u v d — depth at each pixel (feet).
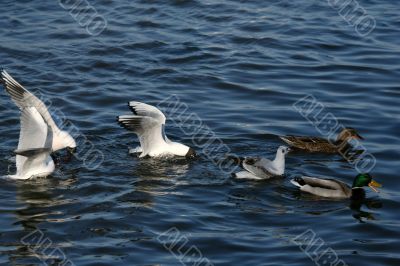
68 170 66.59
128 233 56.75
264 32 98.53
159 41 94.89
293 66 89.71
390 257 54.44
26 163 64.39
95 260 52.95
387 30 99.96
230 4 107.14
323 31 99.45
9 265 52.16
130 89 83.35
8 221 58.08
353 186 63.87
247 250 54.85
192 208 60.80
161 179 65.57
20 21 99.81
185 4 106.73
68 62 89.04
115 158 69.15
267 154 70.59
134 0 108.47
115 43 94.12
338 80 86.43
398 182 65.92
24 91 65.82
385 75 87.71
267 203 62.03
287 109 79.66
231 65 89.45
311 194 63.36
